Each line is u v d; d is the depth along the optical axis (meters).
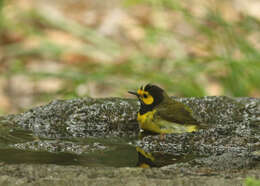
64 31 16.55
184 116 7.55
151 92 7.75
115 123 7.88
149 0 15.30
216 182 4.84
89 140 7.24
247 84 12.66
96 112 7.91
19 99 14.30
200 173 5.10
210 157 5.68
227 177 4.97
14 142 6.94
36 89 14.57
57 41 15.98
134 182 4.84
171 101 7.89
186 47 15.00
